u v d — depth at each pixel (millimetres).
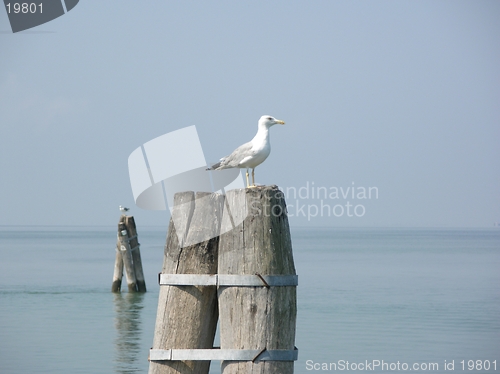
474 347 17531
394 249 77750
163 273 6840
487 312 23828
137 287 28109
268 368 6449
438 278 37812
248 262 6543
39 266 45625
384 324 21062
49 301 26266
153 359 6742
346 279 36938
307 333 19406
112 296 27594
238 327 6516
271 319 6492
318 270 43375
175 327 6770
